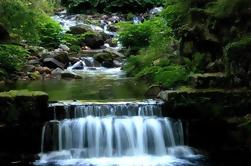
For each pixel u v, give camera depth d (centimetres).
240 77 952
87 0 2803
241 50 932
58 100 961
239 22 1001
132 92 1088
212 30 1067
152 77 1237
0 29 1454
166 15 1314
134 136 891
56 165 830
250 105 917
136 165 834
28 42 1698
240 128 908
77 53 1809
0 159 855
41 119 875
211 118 923
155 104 913
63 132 874
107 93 1075
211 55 1084
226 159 877
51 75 1420
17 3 1471
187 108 918
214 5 1092
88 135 879
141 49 1566
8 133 858
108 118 889
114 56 1689
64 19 2562
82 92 1092
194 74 1005
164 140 904
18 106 858
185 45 1141
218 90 934
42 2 2039
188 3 1179
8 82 1249
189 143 923
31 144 873
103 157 877
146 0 2814
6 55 1337
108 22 2530
